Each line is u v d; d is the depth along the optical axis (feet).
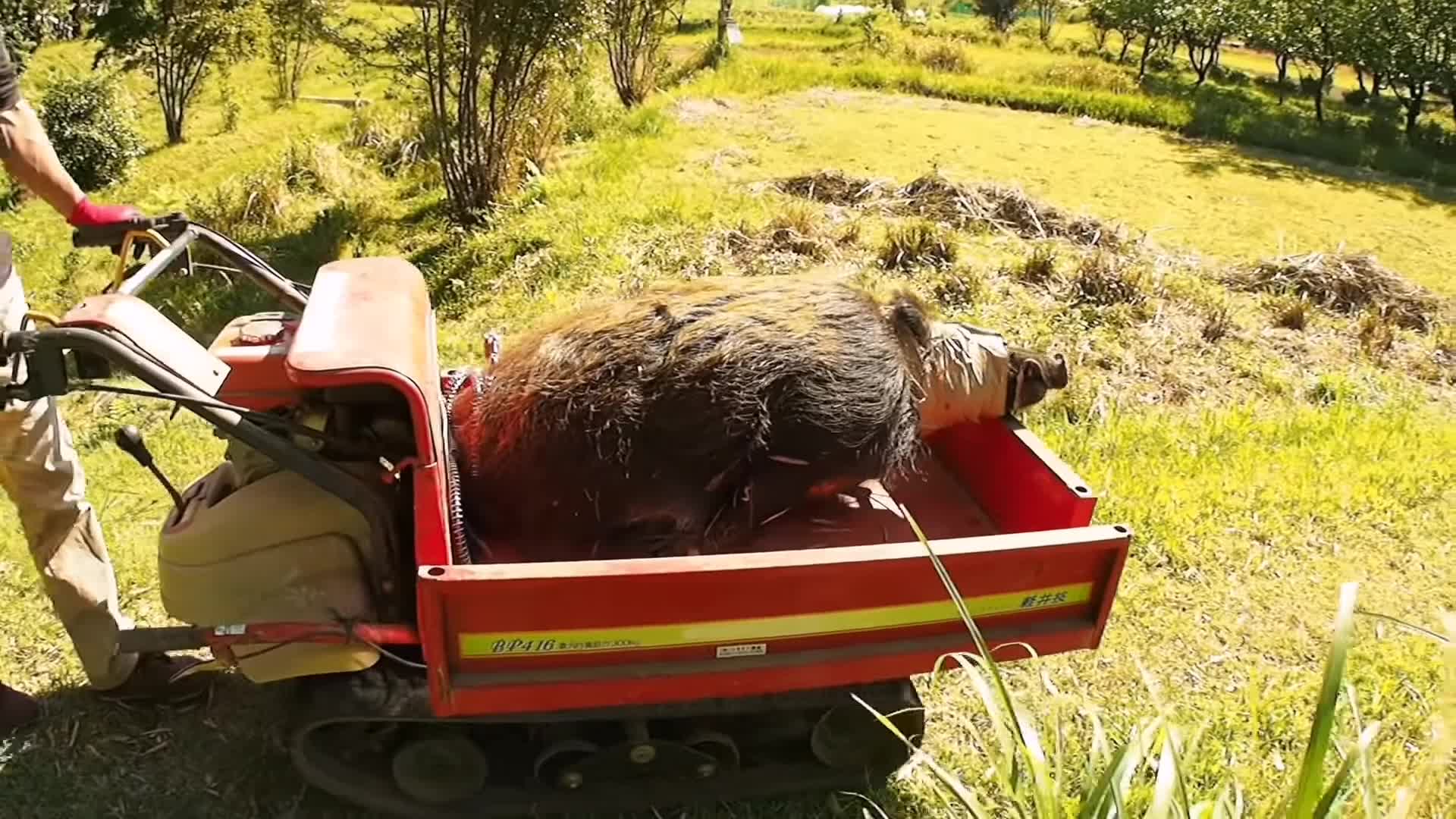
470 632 10.73
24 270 35.58
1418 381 27.12
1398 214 39.14
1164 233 34.60
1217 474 20.65
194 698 13.99
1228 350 27.32
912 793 13.21
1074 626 12.57
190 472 19.36
